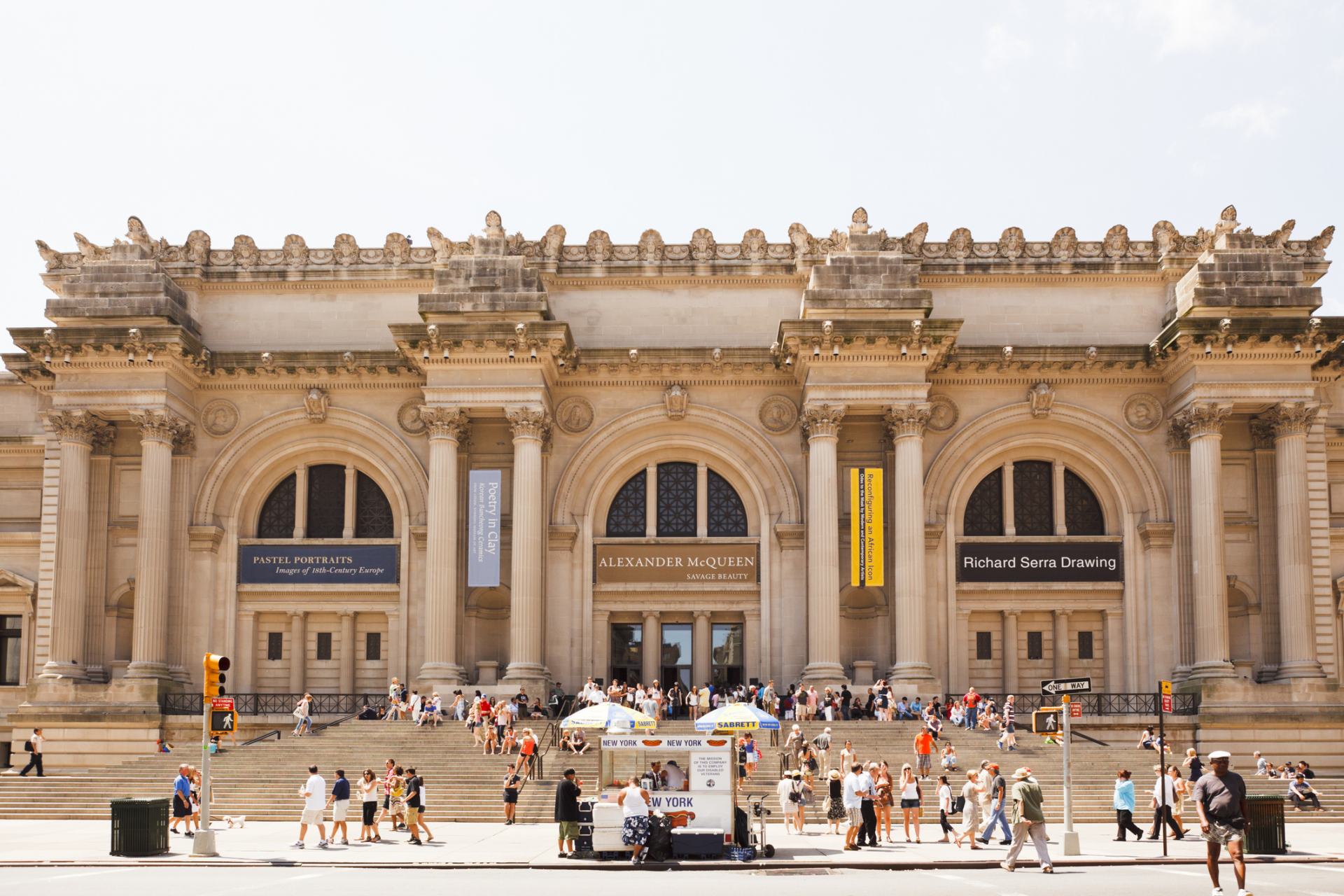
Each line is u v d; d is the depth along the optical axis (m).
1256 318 55.00
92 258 59.12
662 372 60.31
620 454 60.53
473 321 56.66
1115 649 59.09
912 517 56.19
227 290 62.31
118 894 24.95
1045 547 59.62
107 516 59.34
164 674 56.25
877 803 37.72
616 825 32.22
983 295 61.84
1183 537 58.19
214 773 47.28
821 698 54.75
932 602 59.00
